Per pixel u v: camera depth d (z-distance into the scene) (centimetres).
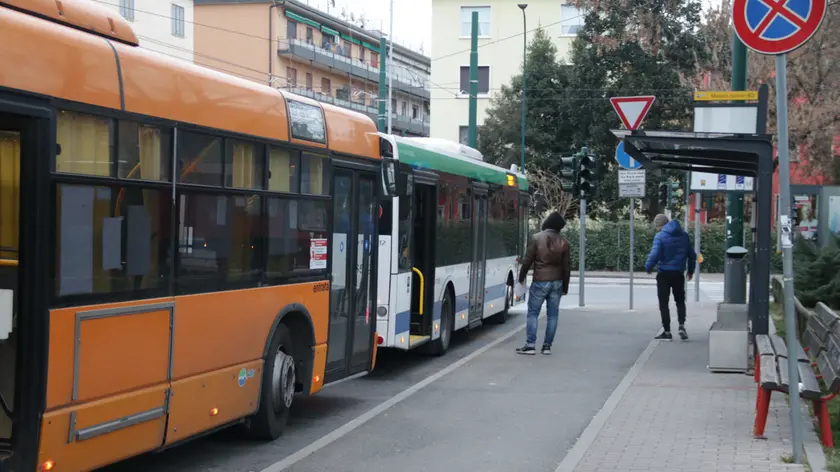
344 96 7144
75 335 552
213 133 711
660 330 1688
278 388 841
